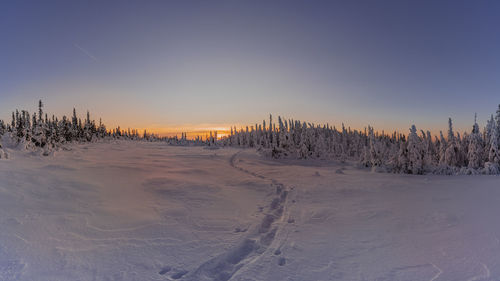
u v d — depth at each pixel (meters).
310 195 12.69
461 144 25.45
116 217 7.69
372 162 27.73
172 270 4.93
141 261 5.16
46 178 11.62
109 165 21.27
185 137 109.31
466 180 15.27
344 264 4.89
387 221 7.44
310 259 5.29
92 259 5.01
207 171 22.98
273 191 14.33
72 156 26.73
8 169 12.20
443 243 5.30
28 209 7.18
